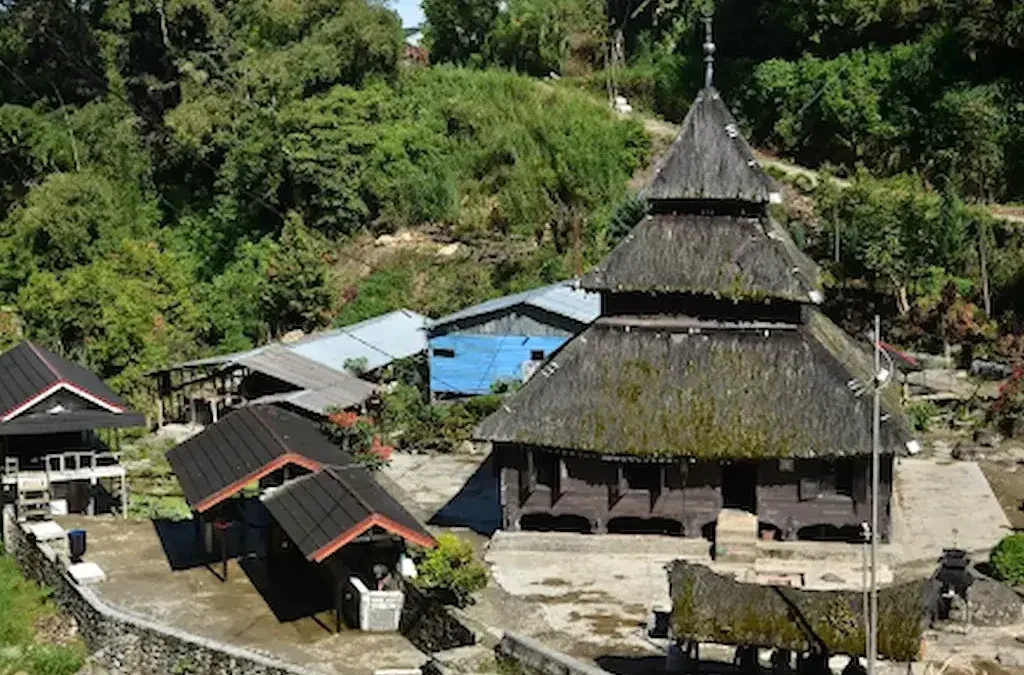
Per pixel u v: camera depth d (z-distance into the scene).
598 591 30.53
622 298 34.88
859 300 55.84
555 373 34.28
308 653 28.12
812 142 68.81
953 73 64.75
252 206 69.44
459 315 51.78
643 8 79.94
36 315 58.94
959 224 56.69
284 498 31.62
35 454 40.88
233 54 73.25
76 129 72.06
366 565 29.98
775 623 22.38
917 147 65.00
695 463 32.91
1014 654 25.66
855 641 21.69
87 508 40.53
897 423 32.09
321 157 67.50
